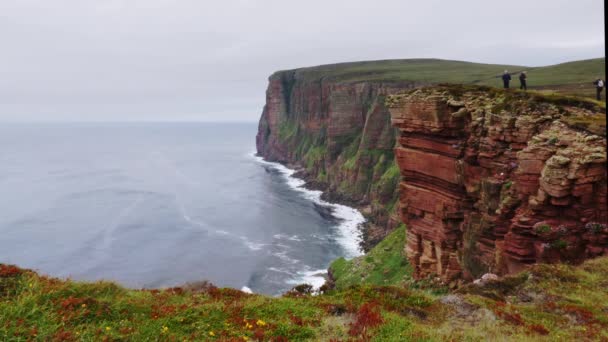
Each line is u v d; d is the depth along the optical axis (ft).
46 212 399.65
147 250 294.25
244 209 421.59
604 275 68.13
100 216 388.78
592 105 100.37
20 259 273.54
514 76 377.71
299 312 47.32
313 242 315.78
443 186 126.82
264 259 277.03
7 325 33.40
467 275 119.14
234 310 45.85
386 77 549.95
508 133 105.09
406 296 56.85
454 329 46.21
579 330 48.42
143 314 41.93
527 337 44.39
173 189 534.37
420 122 128.06
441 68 646.74
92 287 46.09
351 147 498.69
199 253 288.51
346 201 432.25
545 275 68.28
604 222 83.66
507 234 96.73
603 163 83.10
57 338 33.27
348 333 42.19
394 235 223.71
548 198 89.40
